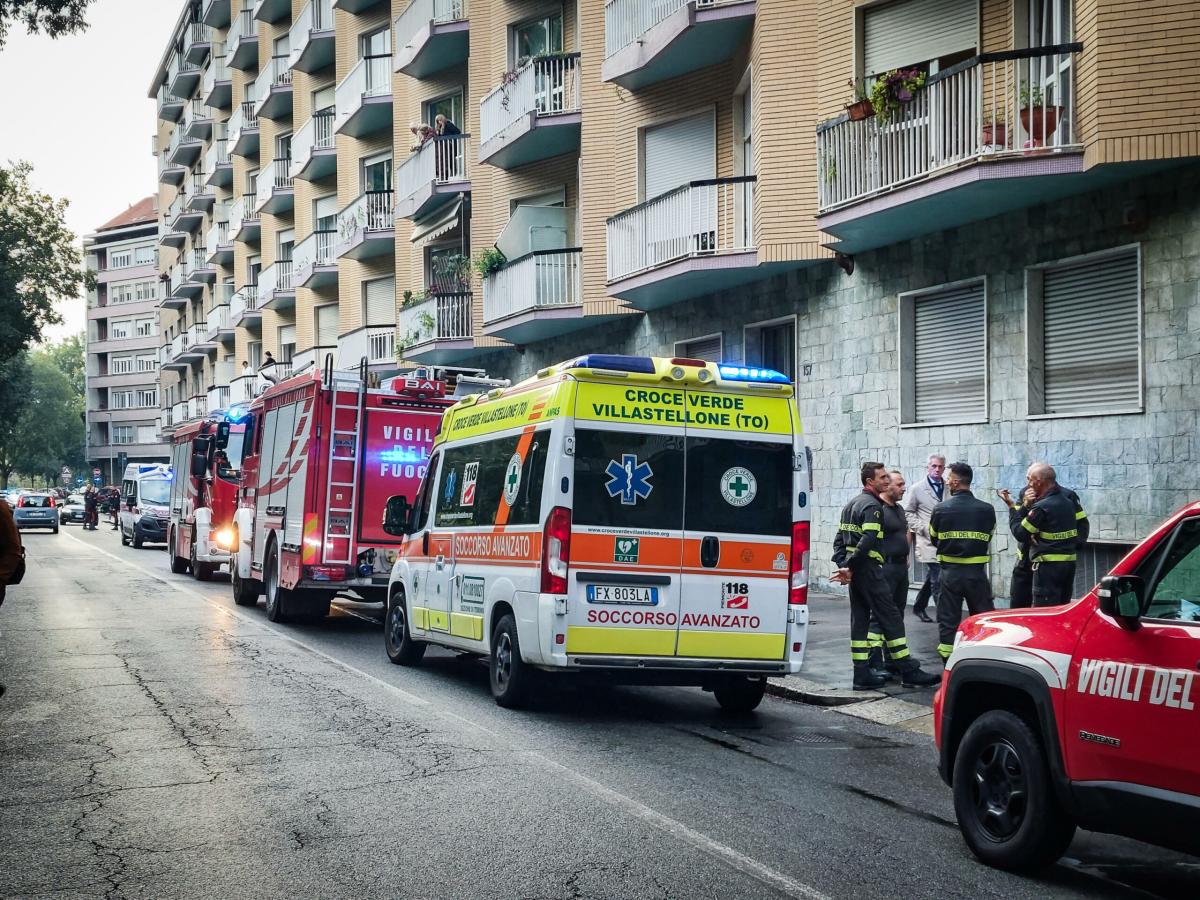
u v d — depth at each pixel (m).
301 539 14.65
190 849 5.61
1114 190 13.09
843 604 16.48
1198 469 12.13
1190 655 4.69
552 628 8.89
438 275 30.14
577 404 9.09
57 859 5.46
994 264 14.75
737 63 19.67
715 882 5.15
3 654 12.53
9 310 43.91
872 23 16.59
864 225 15.41
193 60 62.19
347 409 14.85
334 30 40.38
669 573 9.16
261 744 8.02
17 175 44.66
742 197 18.78
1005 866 5.46
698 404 9.38
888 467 16.56
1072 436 13.61
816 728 9.24
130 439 103.06
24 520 50.69
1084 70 12.59
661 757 7.87
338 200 40.06
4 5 17.75
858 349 17.17
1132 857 5.79
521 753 7.86
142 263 102.12
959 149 13.79
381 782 6.96
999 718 5.59
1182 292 12.31
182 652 12.75
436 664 12.43
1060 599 10.20
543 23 26.70
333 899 4.89
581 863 5.41
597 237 23.30
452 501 11.28
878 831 6.09
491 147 26.27
